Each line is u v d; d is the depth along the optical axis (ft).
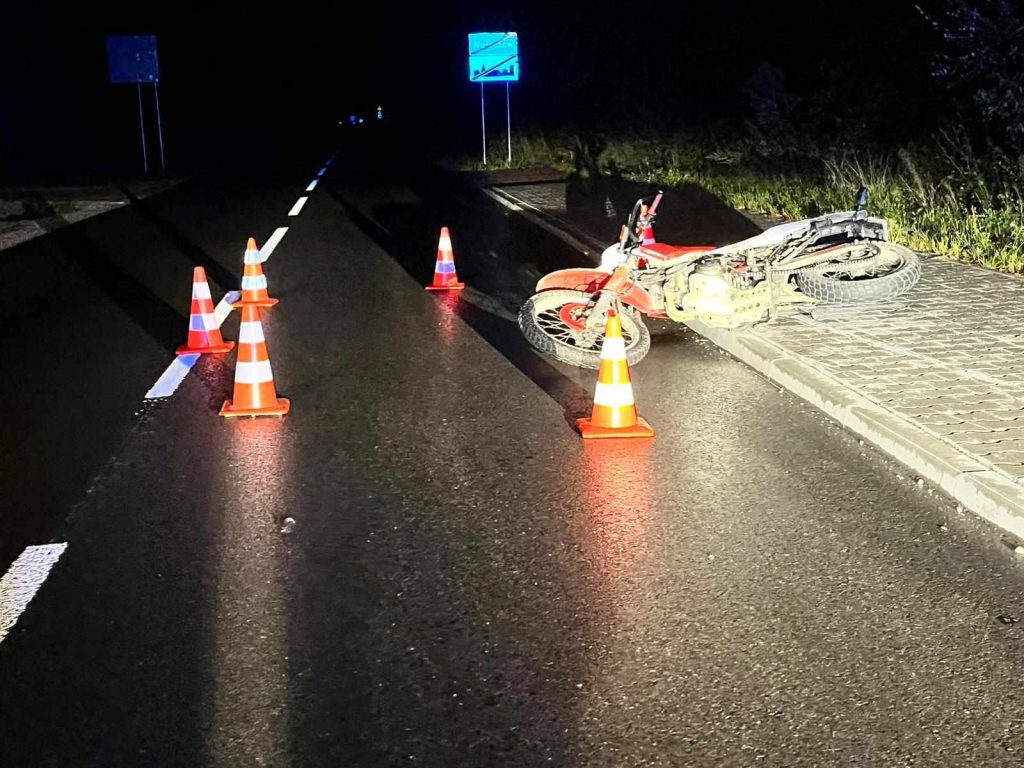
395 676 13.76
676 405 25.02
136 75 103.19
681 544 17.52
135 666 14.07
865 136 64.69
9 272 45.50
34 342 32.37
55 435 23.58
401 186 84.79
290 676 13.78
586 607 15.48
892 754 12.02
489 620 15.16
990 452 20.04
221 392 26.78
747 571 16.53
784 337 29.09
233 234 57.62
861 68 70.18
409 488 20.18
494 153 107.04
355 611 15.47
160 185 89.81
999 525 17.97
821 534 17.79
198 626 15.10
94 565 17.08
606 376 22.97
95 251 51.62
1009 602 15.44
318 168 110.42
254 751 12.25
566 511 18.97
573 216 60.13
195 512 19.17
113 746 12.39
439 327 33.81
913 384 24.43
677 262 28.68
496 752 12.16
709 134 84.23
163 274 44.70
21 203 74.02
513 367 28.84
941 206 46.34
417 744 12.34
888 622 14.92
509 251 49.67
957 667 13.76
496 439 22.90
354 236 55.72
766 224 52.80
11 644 14.67
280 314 36.09
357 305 37.50
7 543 17.94
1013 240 39.58
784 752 12.09
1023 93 49.75
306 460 21.79
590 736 12.43
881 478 20.18
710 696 13.19
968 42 51.26
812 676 13.60
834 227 29.30
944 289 34.22
